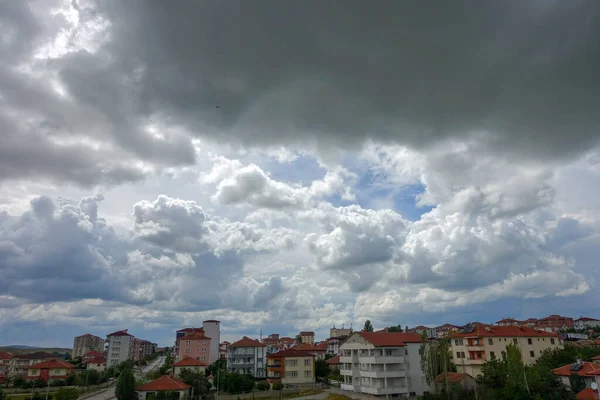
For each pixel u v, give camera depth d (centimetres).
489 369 7662
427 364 8025
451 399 7388
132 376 8525
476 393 7050
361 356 9281
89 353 17788
